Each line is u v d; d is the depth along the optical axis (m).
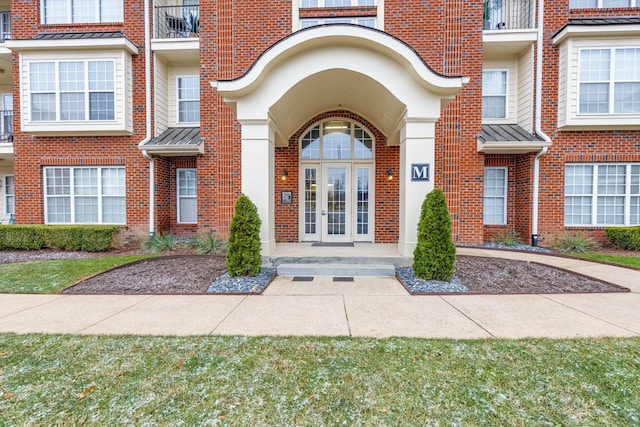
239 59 9.17
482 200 8.93
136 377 2.69
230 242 5.96
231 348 3.20
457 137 8.71
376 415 2.23
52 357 3.02
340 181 9.48
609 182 9.30
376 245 8.59
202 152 9.34
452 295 4.96
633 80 8.77
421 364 2.89
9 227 8.70
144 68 9.95
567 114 8.89
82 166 10.19
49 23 10.17
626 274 6.12
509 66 10.20
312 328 3.71
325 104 8.57
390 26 8.85
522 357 2.99
